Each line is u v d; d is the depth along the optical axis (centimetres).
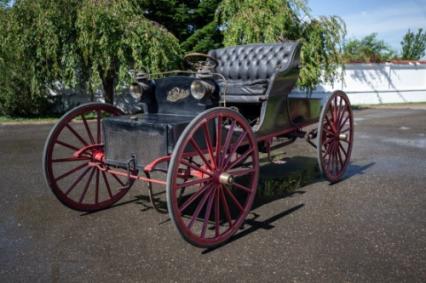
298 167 564
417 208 387
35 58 1120
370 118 1193
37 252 297
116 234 329
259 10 1187
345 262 279
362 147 709
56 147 739
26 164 590
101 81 1159
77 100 1359
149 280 258
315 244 308
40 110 1296
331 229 337
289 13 1199
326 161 465
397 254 290
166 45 1155
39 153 679
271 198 424
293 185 473
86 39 1062
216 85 324
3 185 475
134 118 330
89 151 366
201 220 363
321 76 1370
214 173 305
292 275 262
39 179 503
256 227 344
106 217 369
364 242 311
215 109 298
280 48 510
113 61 1149
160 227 344
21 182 489
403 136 837
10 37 1091
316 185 471
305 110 474
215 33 1552
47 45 1072
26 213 379
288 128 438
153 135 302
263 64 512
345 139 483
